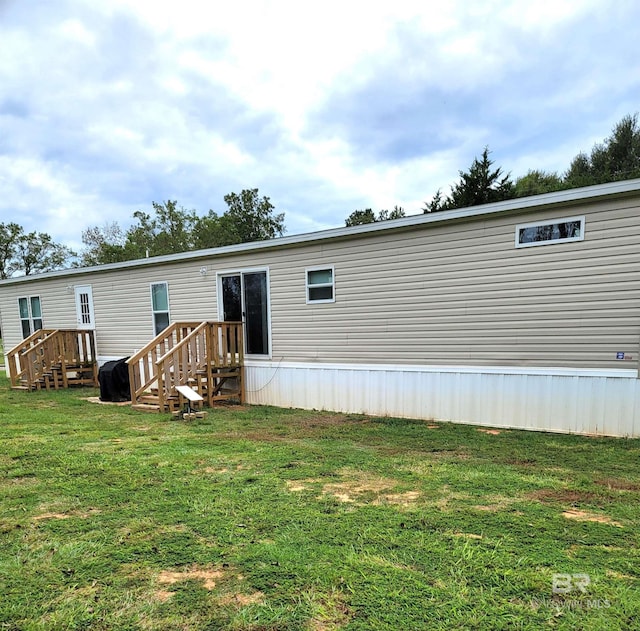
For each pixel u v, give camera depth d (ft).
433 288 19.54
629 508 9.40
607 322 16.01
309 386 23.38
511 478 11.41
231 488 10.67
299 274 23.47
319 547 7.61
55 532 8.31
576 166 83.05
